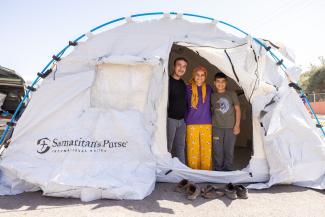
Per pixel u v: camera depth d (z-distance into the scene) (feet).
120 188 10.46
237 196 10.98
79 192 10.43
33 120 12.21
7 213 9.02
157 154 12.34
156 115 12.35
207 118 13.93
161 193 11.18
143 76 12.75
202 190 11.08
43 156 11.50
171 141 13.42
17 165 11.04
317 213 9.43
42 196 10.63
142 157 11.84
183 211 9.48
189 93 14.08
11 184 11.09
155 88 12.48
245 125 22.43
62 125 12.19
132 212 9.28
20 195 10.71
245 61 13.38
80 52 13.08
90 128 12.09
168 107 13.37
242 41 13.23
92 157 11.46
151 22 13.23
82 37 13.20
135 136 11.89
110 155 11.68
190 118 13.91
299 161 12.54
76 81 12.67
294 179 12.40
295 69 13.56
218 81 14.25
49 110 12.28
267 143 12.62
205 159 13.79
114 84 12.75
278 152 12.33
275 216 9.18
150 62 12.33
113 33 13.16
